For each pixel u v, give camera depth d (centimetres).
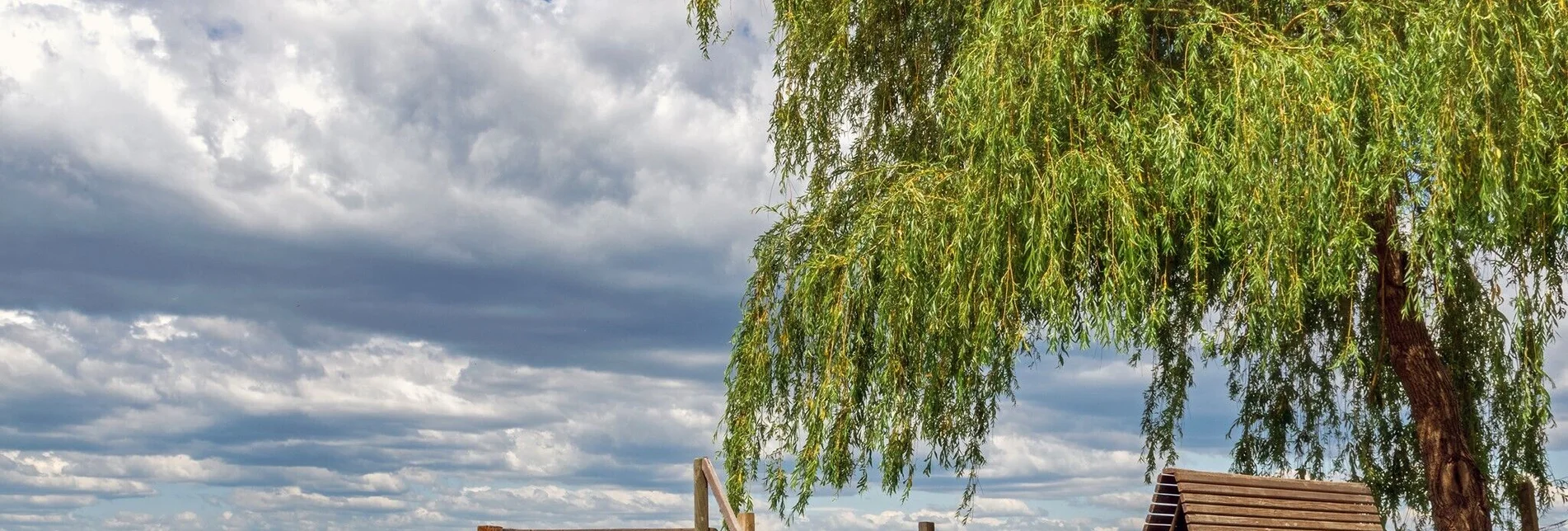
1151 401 1341
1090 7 941
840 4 1199
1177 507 933
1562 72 846
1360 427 1252
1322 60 891
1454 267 891
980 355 984
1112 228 944
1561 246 1002
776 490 1116
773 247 1180
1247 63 903
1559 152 844
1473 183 837
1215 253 941
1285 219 867
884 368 1057
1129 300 915
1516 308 975
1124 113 959
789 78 1250
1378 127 867
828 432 1088
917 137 1230
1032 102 951
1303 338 1257
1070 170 938
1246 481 958
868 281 1072
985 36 985
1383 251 1109
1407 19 885
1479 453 1148
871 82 1262
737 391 1161
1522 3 837
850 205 1185
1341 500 995
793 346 1155
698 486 1039
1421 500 1217
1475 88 820
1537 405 984
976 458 1195
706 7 1254
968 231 980
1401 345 1152
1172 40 1024
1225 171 909
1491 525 1133
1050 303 934
